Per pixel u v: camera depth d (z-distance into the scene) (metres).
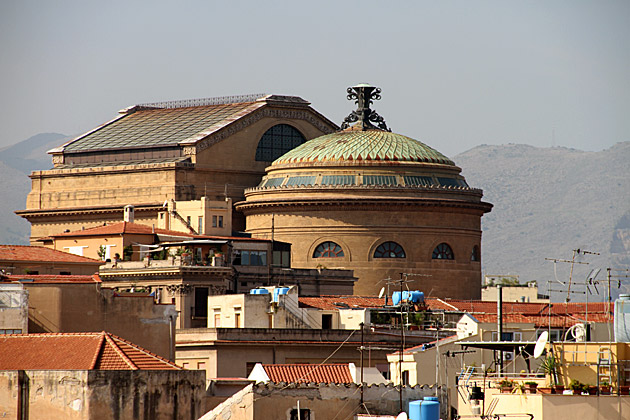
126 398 175.25
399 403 184.00
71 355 182.88
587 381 171.88
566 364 173.12
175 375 177.62
